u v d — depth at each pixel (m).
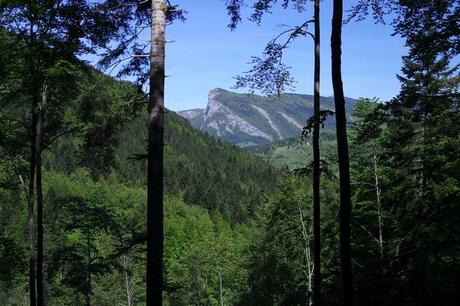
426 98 11.89
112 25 10.02
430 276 11.79
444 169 15.52
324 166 9.82
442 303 11.46
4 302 47.16
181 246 78.25
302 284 30.67
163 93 8.07
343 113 8.15
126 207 97.75
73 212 21.36
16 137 15.14
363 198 22.05
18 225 52.47
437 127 14.81
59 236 38.69
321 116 9.12
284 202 29.88
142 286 42.12
